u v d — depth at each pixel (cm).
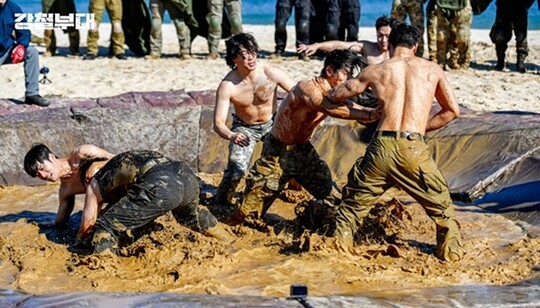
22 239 807
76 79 1588
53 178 798
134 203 741
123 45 1838
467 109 1140
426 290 637
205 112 1131
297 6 1797
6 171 1040
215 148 1093
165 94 1196
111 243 742
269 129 888
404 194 946
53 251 762
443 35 1678
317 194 824
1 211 920
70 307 578
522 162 948
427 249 770
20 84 1552
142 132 1098
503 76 1638
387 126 729
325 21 1797
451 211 738
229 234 797
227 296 599
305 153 813
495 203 905
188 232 789
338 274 698
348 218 745
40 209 931
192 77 1609
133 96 1191
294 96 780
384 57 1018
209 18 1805
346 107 758
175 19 1809
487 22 3041
